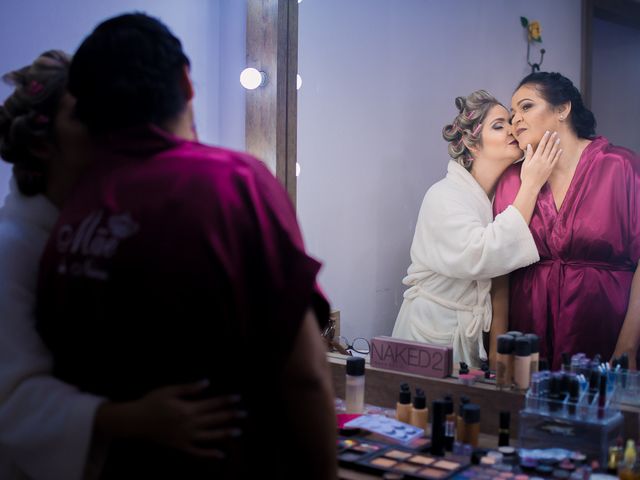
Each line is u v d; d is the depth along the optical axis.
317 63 1.83
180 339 0.70
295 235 0.74
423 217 1.60
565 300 1.39
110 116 0.79
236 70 2.04
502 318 1.48
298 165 1.88
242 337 0.71
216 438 0.72
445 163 1.57
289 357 0.70
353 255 1.74
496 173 1.49
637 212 1.30
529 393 1.29
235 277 0.70
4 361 0.90
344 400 1.67
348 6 1.75
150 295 0.70
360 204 1.72
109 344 0.74
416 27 1.62
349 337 1.74
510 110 1.47
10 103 1.07
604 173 1.35
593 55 1.37
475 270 1.51
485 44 1.51
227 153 0.76
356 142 1.74
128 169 0.77
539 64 1.44
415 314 1.61
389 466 1.24
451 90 1.56
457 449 1.31
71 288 0.77
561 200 1.41
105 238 0.74
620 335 1.33
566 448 1.25
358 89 1.73
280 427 0.75
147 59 0.78
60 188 1.06
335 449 0.74
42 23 1.75
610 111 1.35
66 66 1.07
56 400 0.81
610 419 1.23
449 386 1.50
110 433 0.76
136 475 0.78
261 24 1.95
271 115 1.94
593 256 1.36
